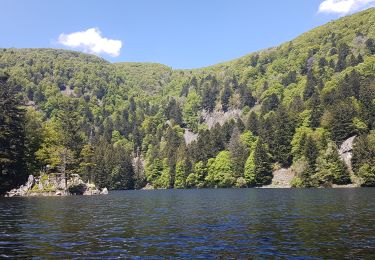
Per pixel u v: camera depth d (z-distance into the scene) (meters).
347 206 50.25
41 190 98.19
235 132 175.75
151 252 22.89
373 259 20.31
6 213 47.00
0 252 23.02
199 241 26.33
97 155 169.88
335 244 24.31
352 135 144.62
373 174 121.75
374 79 170.75
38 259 21.22
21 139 101.75
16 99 102.25
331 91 176.75
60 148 111.19
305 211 45.00
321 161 132.00
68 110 144.50
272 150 159.50
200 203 64.56
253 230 30.94
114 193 123.69
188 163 179.00
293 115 171.50
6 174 95.06
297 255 21.59
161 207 56.91
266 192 101.25
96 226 34.56
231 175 162.12
